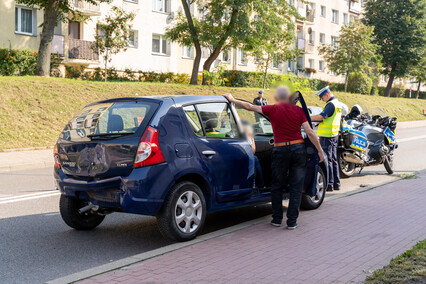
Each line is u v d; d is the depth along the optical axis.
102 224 6.89
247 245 5.35
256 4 27.69
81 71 28.86
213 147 5.99
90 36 31.48
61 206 6.31
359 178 11.26
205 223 6.96
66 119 18.95
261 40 29.97
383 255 4.87
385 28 52.78
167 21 36.28
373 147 11.27
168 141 5.52
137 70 33.84
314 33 54.97
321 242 5.44
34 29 28.28
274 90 6.34
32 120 18.00
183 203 5.62
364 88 47.78
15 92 19.23
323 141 8.99
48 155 14.92
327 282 4.11
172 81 33.94
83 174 5.70
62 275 4.76
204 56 39.44
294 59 33.56
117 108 5.88
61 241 5.99
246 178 6.37
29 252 5.52
